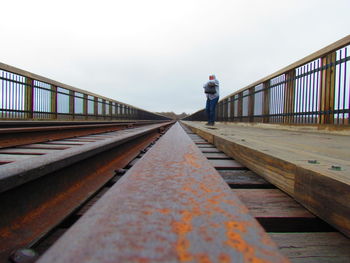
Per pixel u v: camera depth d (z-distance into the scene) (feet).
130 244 1.39
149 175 3.17
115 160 10.67
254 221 1.77
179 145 7.06
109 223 1.70
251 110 40.75
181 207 2.02
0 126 20.93
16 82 34.86
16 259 3.13
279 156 5.85
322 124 20.65
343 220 3.30
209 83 40.42
